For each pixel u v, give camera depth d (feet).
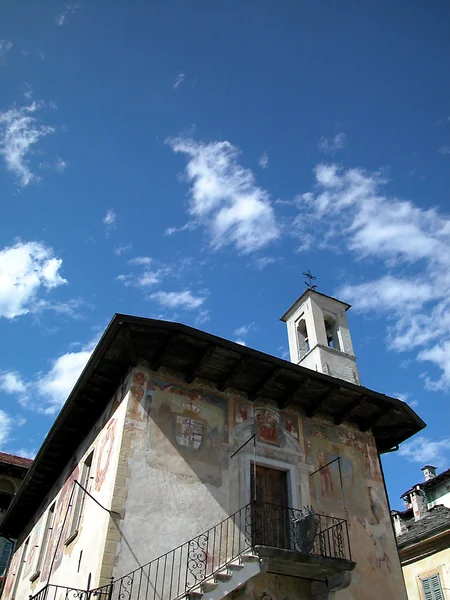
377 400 52.65
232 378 48.01
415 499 83.35
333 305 71.82
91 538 40.09
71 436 55.42
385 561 47.91
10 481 92.27
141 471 40.63
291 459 48.47
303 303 71.46
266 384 48.60
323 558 38.34
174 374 47.11
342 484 50.26
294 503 45.73
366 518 49.47
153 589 36.24
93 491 43.93
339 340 67.87
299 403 52.54
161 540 38.40
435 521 65.51
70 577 42.22
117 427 43.45
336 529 45.78
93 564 37.40
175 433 43.86
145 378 45.42
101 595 34.19
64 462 60.39
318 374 48.85
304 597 41.60
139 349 45.44
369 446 55.36
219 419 46.83
